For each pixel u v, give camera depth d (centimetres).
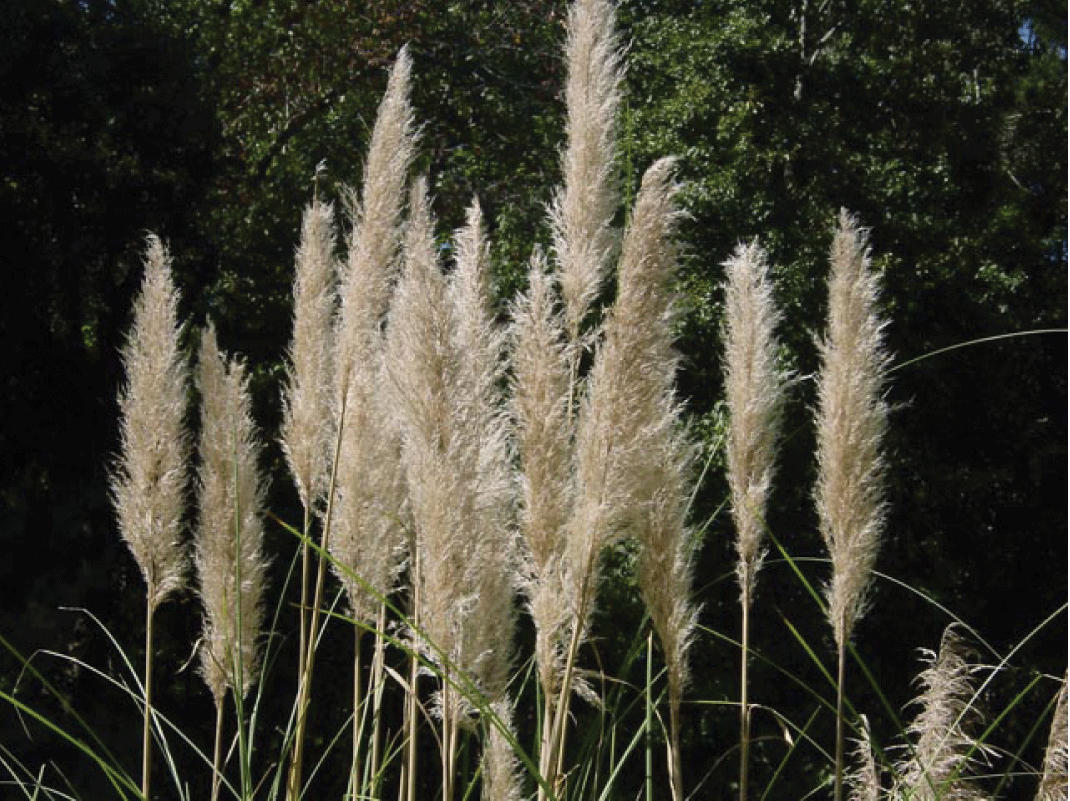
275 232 1723
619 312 300
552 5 1888
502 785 321
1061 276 1839
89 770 1018
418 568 318
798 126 1648
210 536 428
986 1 1850
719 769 1253
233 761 1059
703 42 1695
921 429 1708
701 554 1309
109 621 1141
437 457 295
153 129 1425
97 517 1177
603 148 335
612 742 365
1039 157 1939
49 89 1362
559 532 312
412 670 355
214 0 1877
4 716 1005
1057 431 1747
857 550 353
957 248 1709
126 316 1415
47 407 1336
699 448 356
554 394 309
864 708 1366
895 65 1752
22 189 1345
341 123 1870
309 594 1170
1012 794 715
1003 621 1662
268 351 1552
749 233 1581
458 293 343
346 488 409
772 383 368
